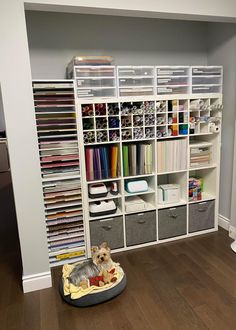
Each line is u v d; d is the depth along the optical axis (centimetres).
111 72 219
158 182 287
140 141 253
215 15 211
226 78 259
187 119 243
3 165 612
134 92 229
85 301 178
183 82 241
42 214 193
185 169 254
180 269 218
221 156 278
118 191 246
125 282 196
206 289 193
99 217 235
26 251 195
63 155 215
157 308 176
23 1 166
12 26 165
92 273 189
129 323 165
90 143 221
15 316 176
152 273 214
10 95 171
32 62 232
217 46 265
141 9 192
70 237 231
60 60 238
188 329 159
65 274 199
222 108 254
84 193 225
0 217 350
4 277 218
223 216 285
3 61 167
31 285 199
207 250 245
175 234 264
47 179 214
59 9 184
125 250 249
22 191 185
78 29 238
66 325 166
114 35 249
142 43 258
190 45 275
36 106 201
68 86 206
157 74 231
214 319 166
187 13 204
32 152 182
